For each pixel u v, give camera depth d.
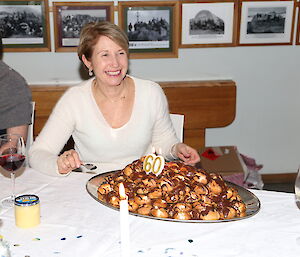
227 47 3.39
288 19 3.37
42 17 3.20
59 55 3.30
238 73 3.46
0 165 1.44
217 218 1.28
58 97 3.24
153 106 2.05
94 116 1.98
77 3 3.19
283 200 1.47
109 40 1.88
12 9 3.16
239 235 1.25
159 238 1.23
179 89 3.32
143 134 2.03
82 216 1.36
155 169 1.43
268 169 3.71
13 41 3.22
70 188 1.56
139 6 3.23
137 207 1.34
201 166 3.00
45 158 1.74
